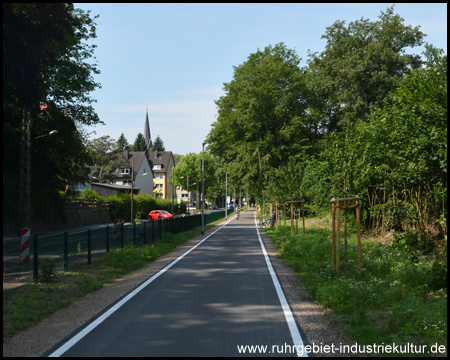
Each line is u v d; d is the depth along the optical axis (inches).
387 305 318.3
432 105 457.7
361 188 622.8
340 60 1797.5
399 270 402.9
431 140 465.1
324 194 816.9
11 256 459.8
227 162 2324.1
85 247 621.0
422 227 568.1
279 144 2166.6
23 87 853.8
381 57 1699.1
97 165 3312.0
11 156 1413.6
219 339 242.7
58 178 1694.1
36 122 1384.1
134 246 750.5
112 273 503.8
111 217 2380.7
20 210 1184.8
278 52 2226.9
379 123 601.0
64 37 979.3
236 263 593.6
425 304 289.4
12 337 257.1
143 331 259.3
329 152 684.7
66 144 1510.8
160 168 5260.8
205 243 950.4
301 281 436.5
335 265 475.5
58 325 282.2
